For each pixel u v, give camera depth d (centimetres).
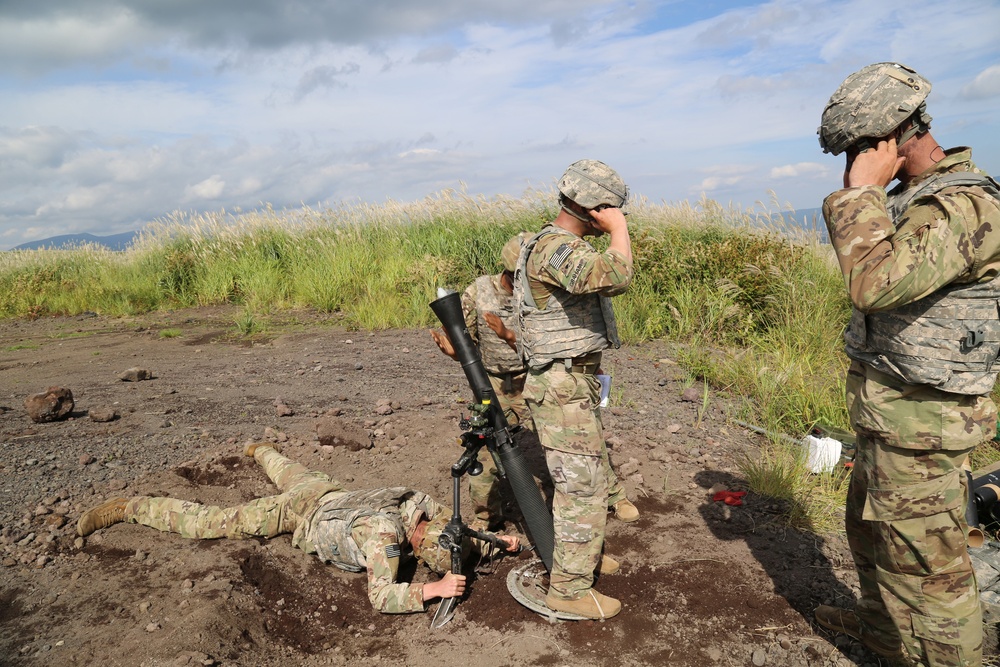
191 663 268
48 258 1741
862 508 256
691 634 292
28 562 350
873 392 221
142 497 389
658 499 418
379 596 311
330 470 462
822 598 312
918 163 212
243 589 328
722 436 526
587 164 276
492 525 375
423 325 998
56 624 299
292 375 734
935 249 191
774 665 274
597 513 292
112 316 1292
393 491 354
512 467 302
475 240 1173
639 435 525
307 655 295
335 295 1194
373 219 1487
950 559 217
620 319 846
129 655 275
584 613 298
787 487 416
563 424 285
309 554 363
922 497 214
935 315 204
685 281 887
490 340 342
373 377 715
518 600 312
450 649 291
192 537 371
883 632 264
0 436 525
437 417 563
